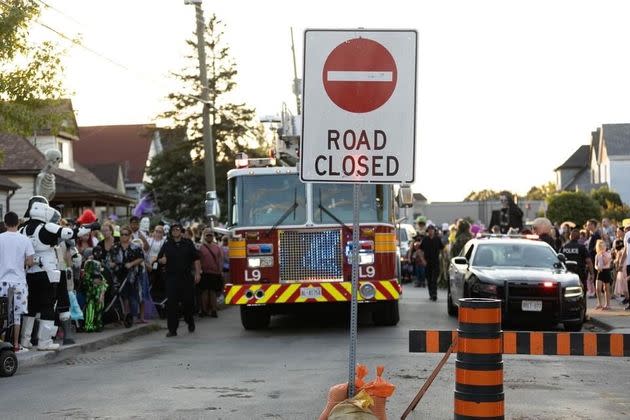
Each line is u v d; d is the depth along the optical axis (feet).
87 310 62.80
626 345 29.58
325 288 62.54
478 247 71.82
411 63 26.03
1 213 126.11
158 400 38.04
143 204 147.33
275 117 72.64
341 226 62.80
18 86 69.36
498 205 240.12
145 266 71.92
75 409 36.35
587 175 384.68
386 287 62.54
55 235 52.90
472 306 26.66
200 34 110.22
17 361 47.19
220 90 230.48
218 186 223.30
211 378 43.83
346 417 24.71
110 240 67.10
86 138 268.00
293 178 63.46
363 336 61.31
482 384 26.48
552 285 64.03
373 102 26.03
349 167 26.05
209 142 110.32
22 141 141.18
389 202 63.41
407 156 26.03
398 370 45.37
